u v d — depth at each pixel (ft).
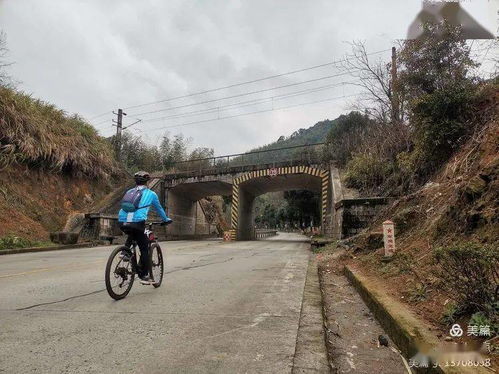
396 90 54.13
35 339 13.16
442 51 45.52
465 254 11.60
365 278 22.84
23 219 61.05
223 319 15.87
